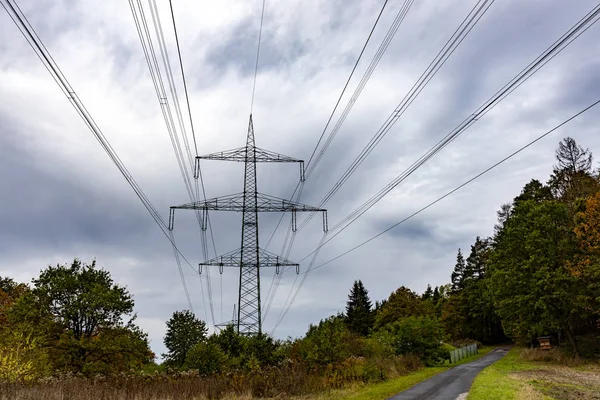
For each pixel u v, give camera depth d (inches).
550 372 1343.5
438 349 1908.2
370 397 872.9
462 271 3853.3
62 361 1258.0
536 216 1867.6
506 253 1985.7
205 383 1023.6
